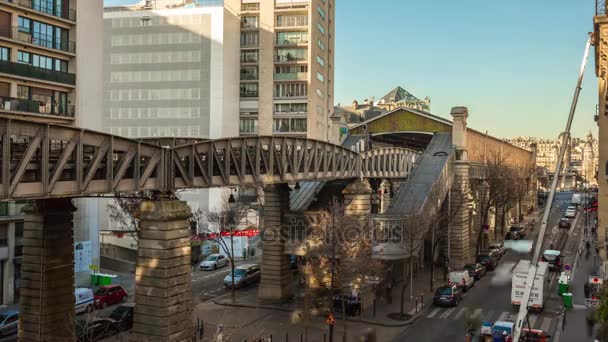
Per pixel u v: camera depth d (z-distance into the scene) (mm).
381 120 71562
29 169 21062
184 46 86375
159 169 24469
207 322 37406
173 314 24156
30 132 18766
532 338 30953
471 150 67562
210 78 85625
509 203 83500
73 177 22125
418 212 47812
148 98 87188
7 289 40500
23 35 43188
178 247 24594
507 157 86438
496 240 78625
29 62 44031
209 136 85500
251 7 95375
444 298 42719
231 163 32219
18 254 41438
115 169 23000
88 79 48656
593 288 42188
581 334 35031
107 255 59156
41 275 26000
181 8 87000
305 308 41062
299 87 95250
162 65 86938
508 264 62906
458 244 60375
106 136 21688
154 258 24109
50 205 26406
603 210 38625
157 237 24078
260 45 94688
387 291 44406
